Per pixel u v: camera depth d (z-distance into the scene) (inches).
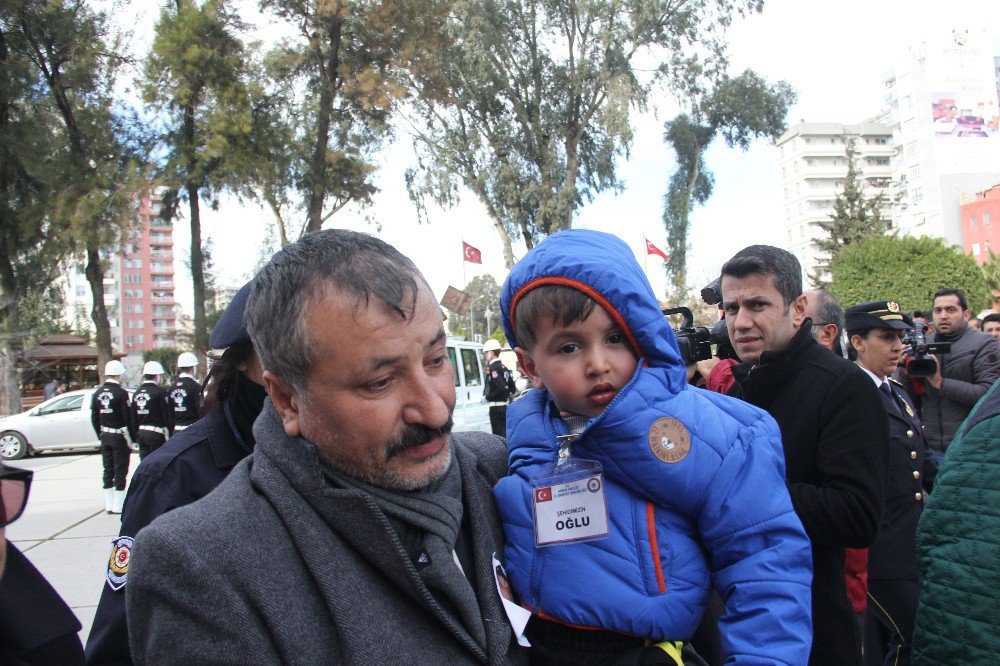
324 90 789.2
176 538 37.3
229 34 770.2
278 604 37.2
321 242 40.8
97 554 231.8
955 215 3408.0
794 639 45.7
